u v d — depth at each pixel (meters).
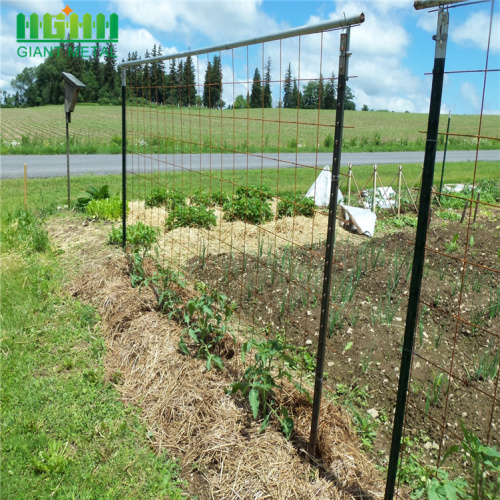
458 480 2.46
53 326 4.74
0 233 7.36
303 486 2.76
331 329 4.55
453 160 28.20
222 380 3.66
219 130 32.19
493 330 4.73
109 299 4.97
